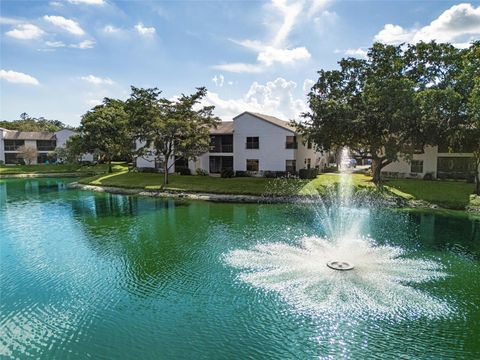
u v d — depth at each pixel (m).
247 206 26.11
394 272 12.75
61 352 8.25
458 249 15.40
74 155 53.91
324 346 8.38
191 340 8.67
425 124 26.36
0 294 11.31
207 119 34.66
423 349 8.23
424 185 31.70
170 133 33.88
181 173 43.00
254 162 40.38
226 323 9.43
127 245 16.44
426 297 10.80
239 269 13.16
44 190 36.91
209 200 28.80
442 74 30.92
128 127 35.94
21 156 62.19
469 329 9.06
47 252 15.53
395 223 20.42
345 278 12.21
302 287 11.53
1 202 29.17
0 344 8.58
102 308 10.34
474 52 27.41
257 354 8.10
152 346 8.45
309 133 30.61
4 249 16.02
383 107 26.95
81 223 21.14
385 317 9.66
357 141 30.36
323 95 32.03
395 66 30.30
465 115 26.38
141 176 41.25
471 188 29.64
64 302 10.73
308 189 30.84
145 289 11.57
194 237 17.64
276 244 16.23
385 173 39.41
